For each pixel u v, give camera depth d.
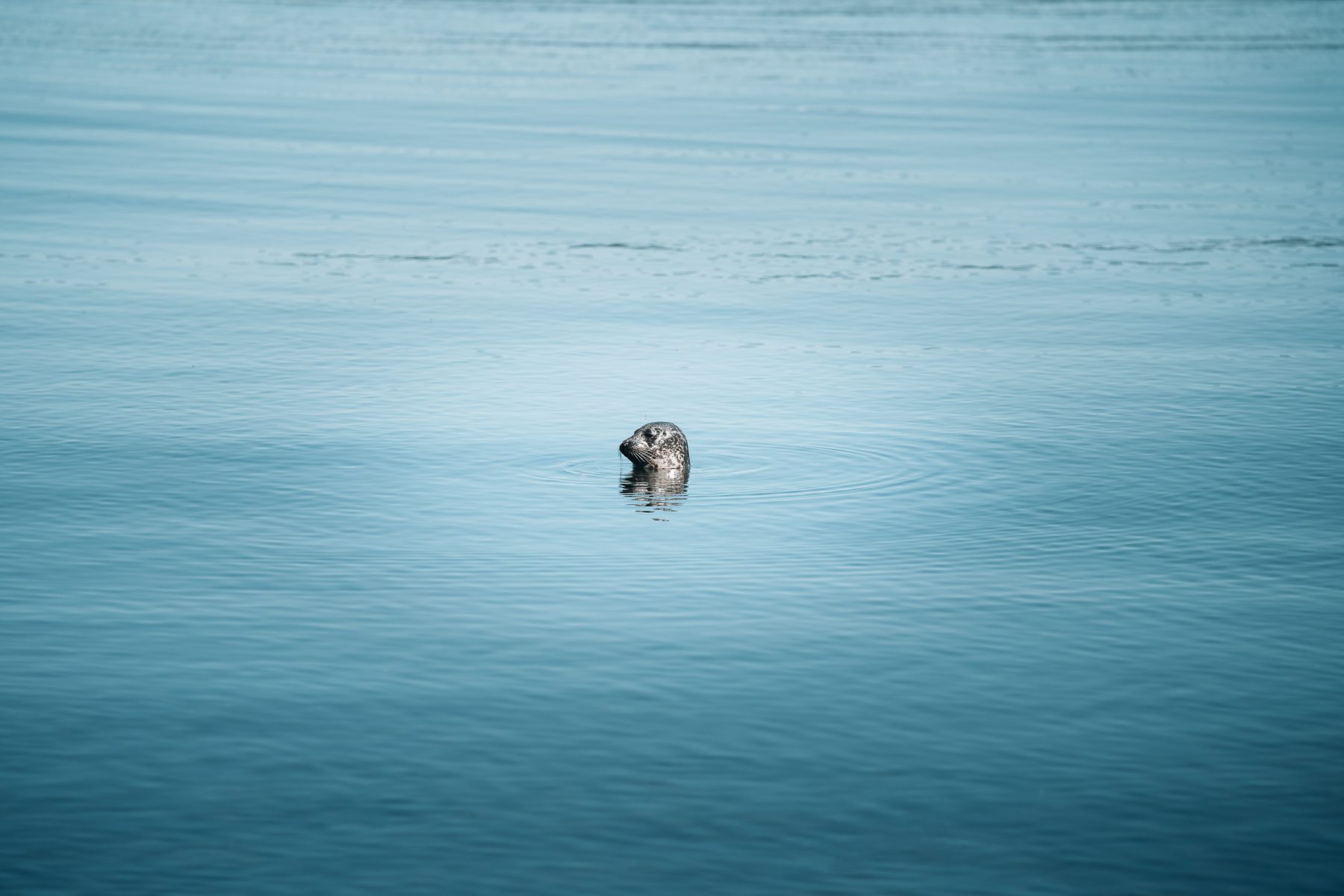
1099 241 36.12
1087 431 21.17
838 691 12.66
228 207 38.31
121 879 9.90
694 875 10.01
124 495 17.78
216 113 53.84
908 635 13.84
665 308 29.17
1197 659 13.34
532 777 11.20
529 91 61.12
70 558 15.62
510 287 30.80
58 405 21.89
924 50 78.81
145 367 24.19
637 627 13.95
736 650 13.46
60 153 45.19
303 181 42.03
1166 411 22.27
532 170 44.31
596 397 22.75
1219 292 31.12
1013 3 111.38
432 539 16.36
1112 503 17.91
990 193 41.91
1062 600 14.72
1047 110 58.09
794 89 63.03
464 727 11.93
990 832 10.52
